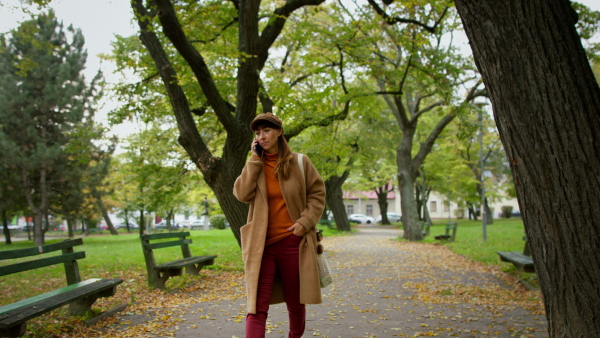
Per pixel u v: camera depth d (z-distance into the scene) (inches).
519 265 279.3
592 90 97.7
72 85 866.8
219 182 340.2
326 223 1309.1
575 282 95.0
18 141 824.3
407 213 783.7
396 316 210.1
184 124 341.4
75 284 191.8
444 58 539.2
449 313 216.8
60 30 876.6
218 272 340.5
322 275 118.8
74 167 861.2
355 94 498.0
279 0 578.6
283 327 185.3
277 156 120.3
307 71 571.8
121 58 430.0
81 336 165.9
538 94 97.4
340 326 190.2
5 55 821.9
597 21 361.7
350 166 949.2
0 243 946.7
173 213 1397.6
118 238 929.5
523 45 98.8
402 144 801.6
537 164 97.7
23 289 276.2
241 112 356.5
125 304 215.2
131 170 581.0
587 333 93.7
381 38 522.0
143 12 333.7
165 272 269.1
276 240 115.6
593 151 94.8
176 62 395.9
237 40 442.9
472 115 638.5
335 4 490.3
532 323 196.5
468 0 105.2
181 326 184.7
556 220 96.3
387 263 434.6
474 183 1311.5
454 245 614.9
